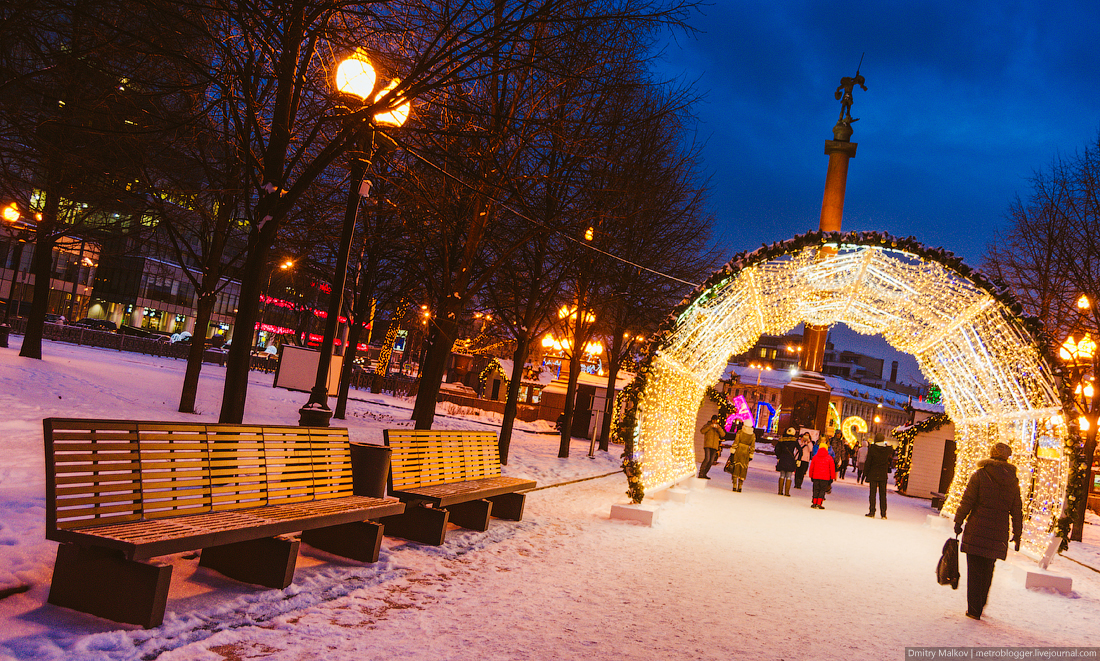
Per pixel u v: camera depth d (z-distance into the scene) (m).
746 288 12.98
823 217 37.41
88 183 12.46
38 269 18.84
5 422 10.01
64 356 23.59
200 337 14.28
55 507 3.86
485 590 6.01
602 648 4.86
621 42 12.27
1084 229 15.97
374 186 14.88
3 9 7.83
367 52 8.44
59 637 3.67
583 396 29.73
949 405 15.88
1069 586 9.43
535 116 12.79
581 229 14.57
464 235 14.91
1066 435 10.00
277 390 25.23
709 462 20.33
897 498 22.34
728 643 5.36
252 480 5.51
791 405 43.62
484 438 9.94
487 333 26.31
